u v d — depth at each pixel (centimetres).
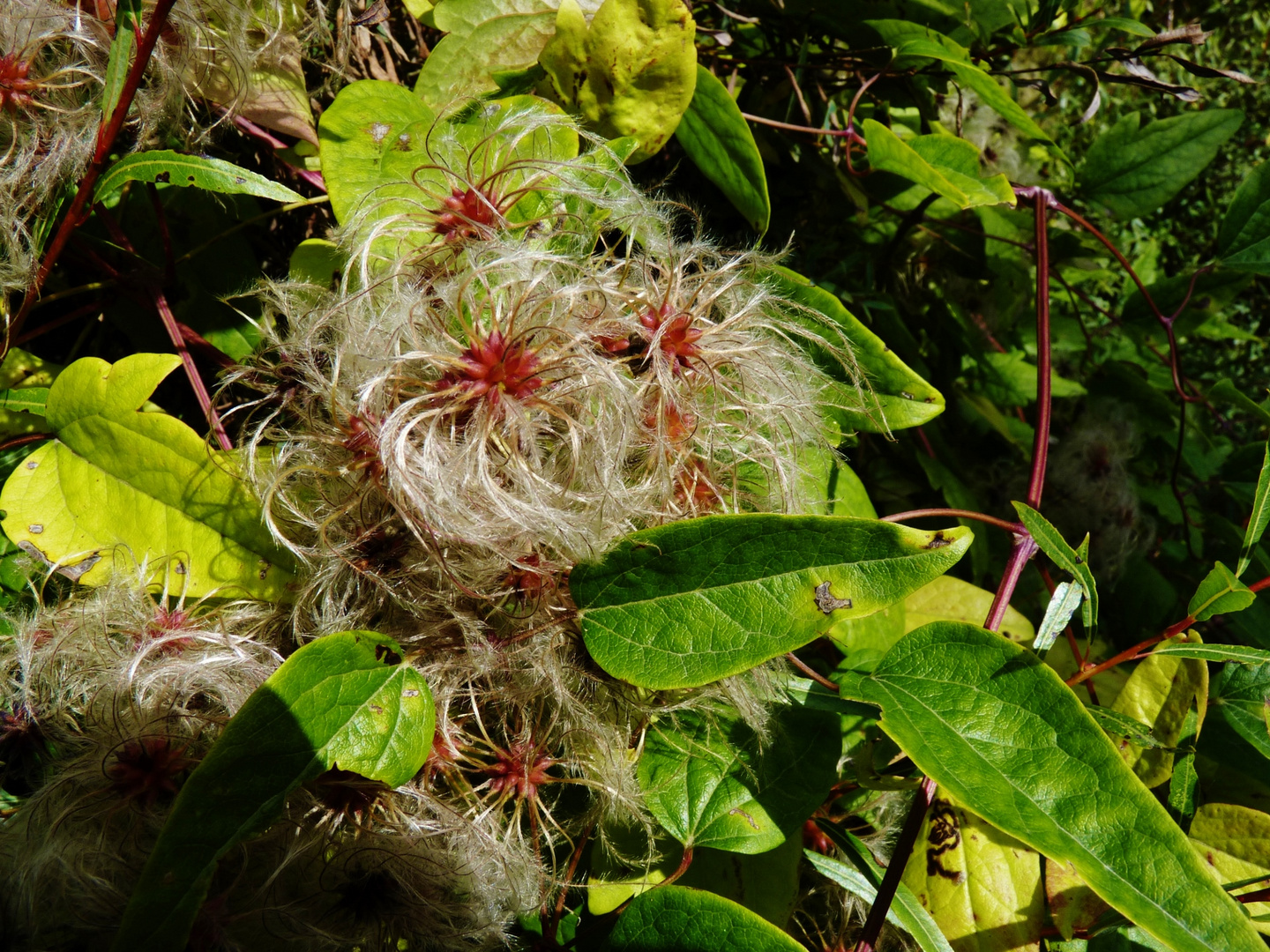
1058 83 76
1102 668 33
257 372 34
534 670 31
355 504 31
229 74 35
